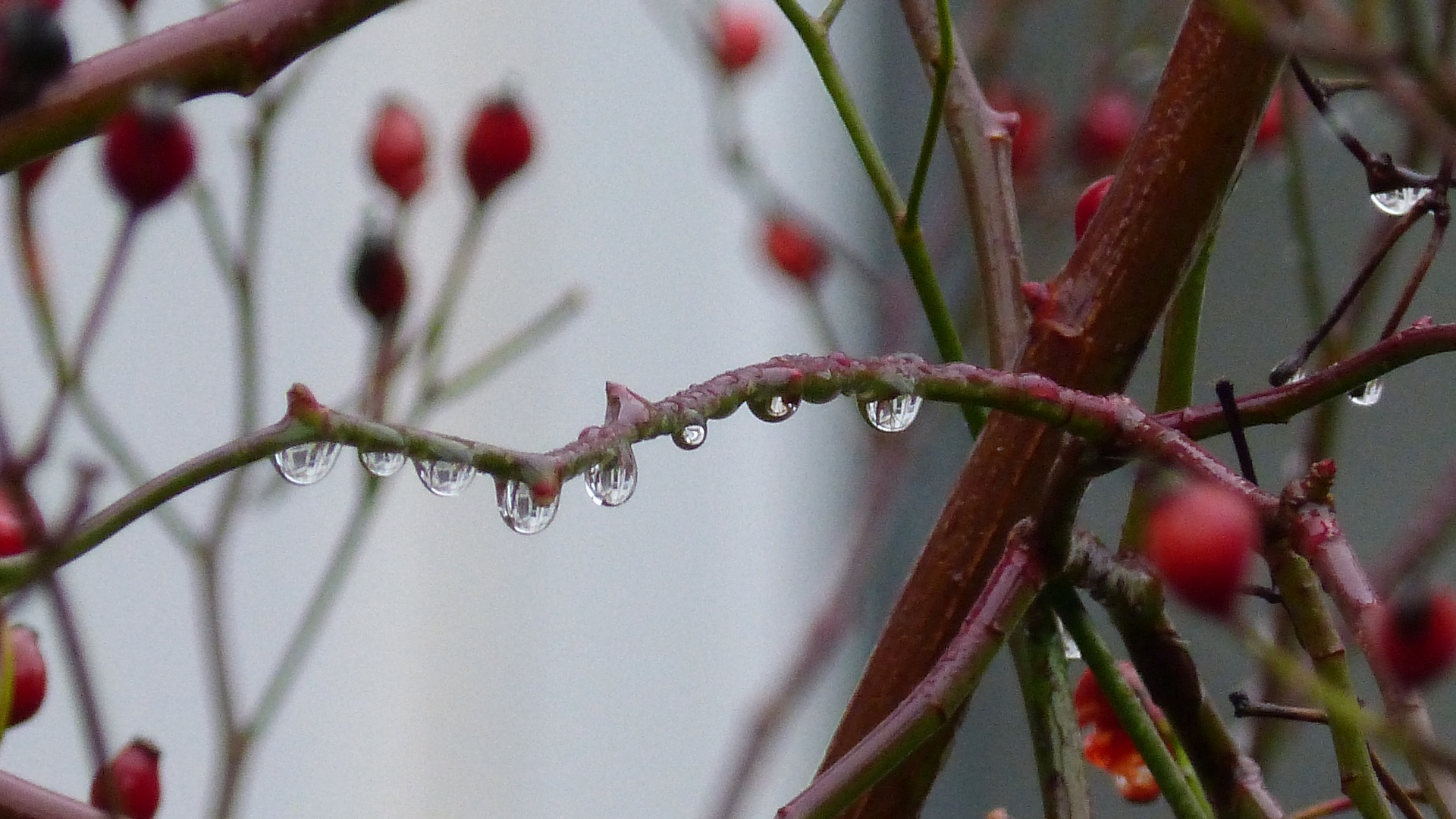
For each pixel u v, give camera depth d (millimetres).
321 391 1190
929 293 624
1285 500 569
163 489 573
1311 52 561
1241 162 609
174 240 1103
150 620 1072
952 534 615
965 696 588
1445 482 642
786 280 864
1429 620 556
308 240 1190
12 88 563
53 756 997
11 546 596
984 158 639
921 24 645
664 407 572
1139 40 821
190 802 1084
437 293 1266
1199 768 603
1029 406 581
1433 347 585
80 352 591
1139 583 598
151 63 567
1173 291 611
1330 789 1017
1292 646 644
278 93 675
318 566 1198
